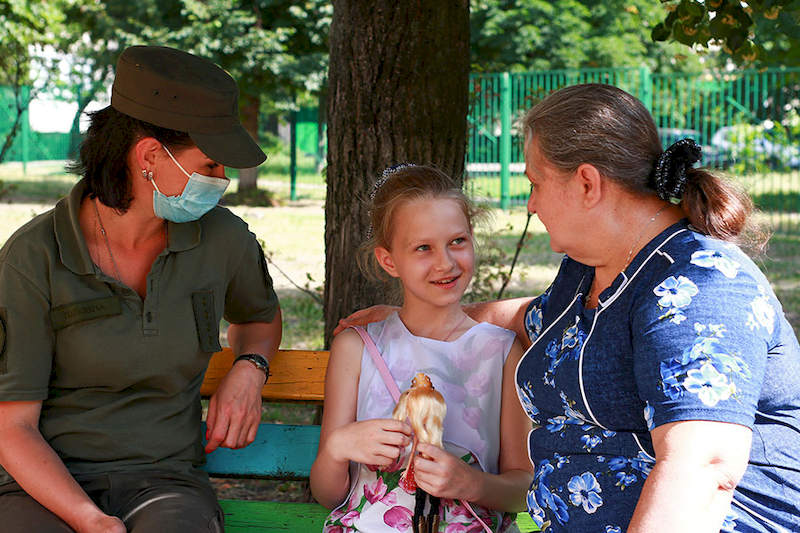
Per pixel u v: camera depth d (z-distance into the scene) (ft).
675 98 59.67
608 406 6.45
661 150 6.52
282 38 62.13
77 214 7.97
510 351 8.28
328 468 7.72
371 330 8.48
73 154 8.15
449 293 8.00
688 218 6.48
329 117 12.50
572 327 6.85
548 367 6.97
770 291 6.04
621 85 56.24
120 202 7.89
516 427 8.20
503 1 80.33
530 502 7.17
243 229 8.83
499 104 57.36
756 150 51.52
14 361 7.66
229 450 9.55
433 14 11.75
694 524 5.22
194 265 8.40
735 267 5.97
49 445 7.75
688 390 5.56
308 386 9.62
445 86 11.93
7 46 34.22
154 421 8.24
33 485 7.43
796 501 6.09
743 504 6.07
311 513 8.95
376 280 12.00
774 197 52.24
